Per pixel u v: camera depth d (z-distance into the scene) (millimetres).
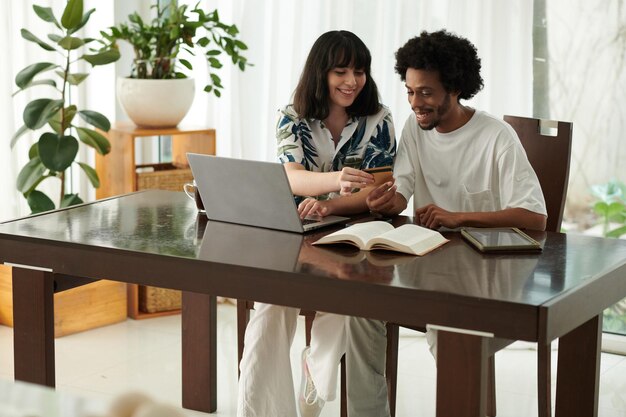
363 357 2918
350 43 3131
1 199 4473
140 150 5156
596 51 4035
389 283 2162
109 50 4125
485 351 2109
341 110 3240
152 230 2695
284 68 4453
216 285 2352
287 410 2805
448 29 4051
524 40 3957
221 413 3352
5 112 4391
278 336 2791
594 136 4094
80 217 2887
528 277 2244
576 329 2650
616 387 3650
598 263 2395
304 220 2797
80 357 3908
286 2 4398
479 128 3002
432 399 3502
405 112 4195
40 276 2646
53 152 4031
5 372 3729
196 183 2824
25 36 3982
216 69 4695
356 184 2807
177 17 4352
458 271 2289
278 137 3238
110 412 1128
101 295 4305
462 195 3039
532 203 2854
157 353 3975
